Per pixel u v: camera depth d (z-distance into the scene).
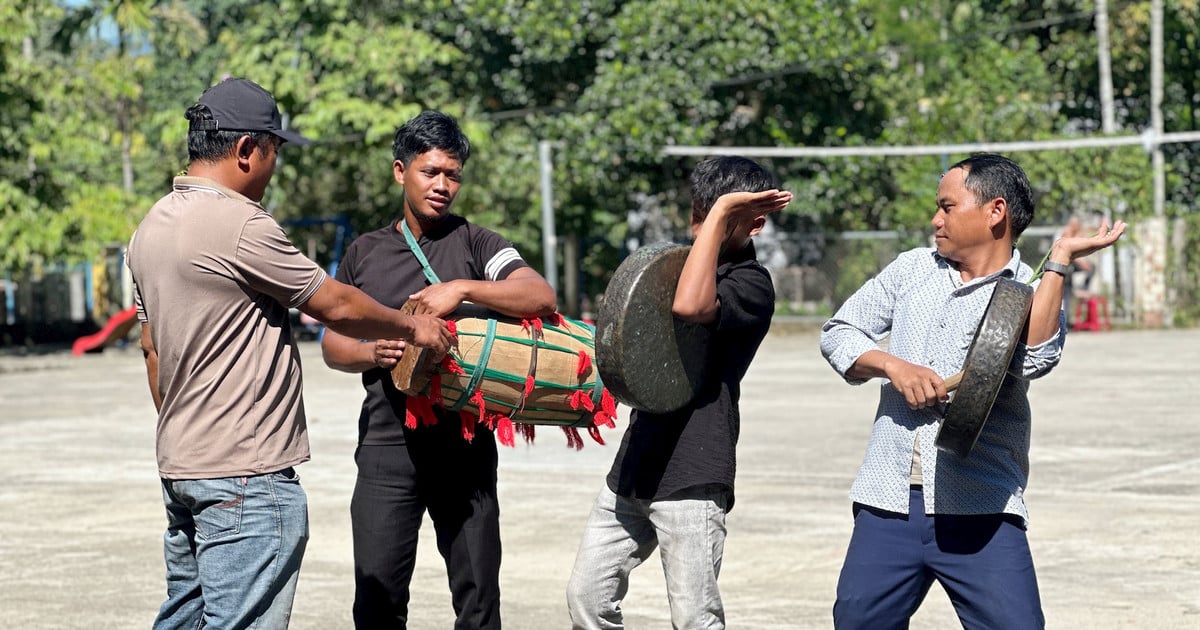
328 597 7.68
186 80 36.09
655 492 4.64
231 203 4.43
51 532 9.64
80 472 12.48
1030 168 30.02
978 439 4.34
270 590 4.47
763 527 9.35
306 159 29.83
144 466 12.82
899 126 31.44
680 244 4.59
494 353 5.00
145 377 23.08
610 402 5.24
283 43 29.16
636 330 4.41
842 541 8.90
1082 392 17.08
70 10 31.58
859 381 4.52
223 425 4.41
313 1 28.50
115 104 37.19
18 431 15.64
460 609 5.39
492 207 30.72
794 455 12.49
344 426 15.28
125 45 31.72
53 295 33.72
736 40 28.48
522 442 13.72
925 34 31.97
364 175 31.97
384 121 27.95
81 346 28.94
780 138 29.56
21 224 27.09
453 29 29.42
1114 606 7.17
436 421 5.09
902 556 4.42
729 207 4.45
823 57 28.48
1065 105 36.16
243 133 4.52
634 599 7.64
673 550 4.63
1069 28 35.88
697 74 28.48
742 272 4.64
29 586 8.02
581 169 28.78
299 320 30.56
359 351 5.21
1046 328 4.23
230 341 4.42
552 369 5.09
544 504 10.34
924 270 4.57
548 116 29.53
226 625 4.43
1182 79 35.28
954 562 4.35
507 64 29.78
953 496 4.34
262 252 4.39
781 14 28.61
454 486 5.32
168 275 4.41
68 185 28.27
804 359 23.33
